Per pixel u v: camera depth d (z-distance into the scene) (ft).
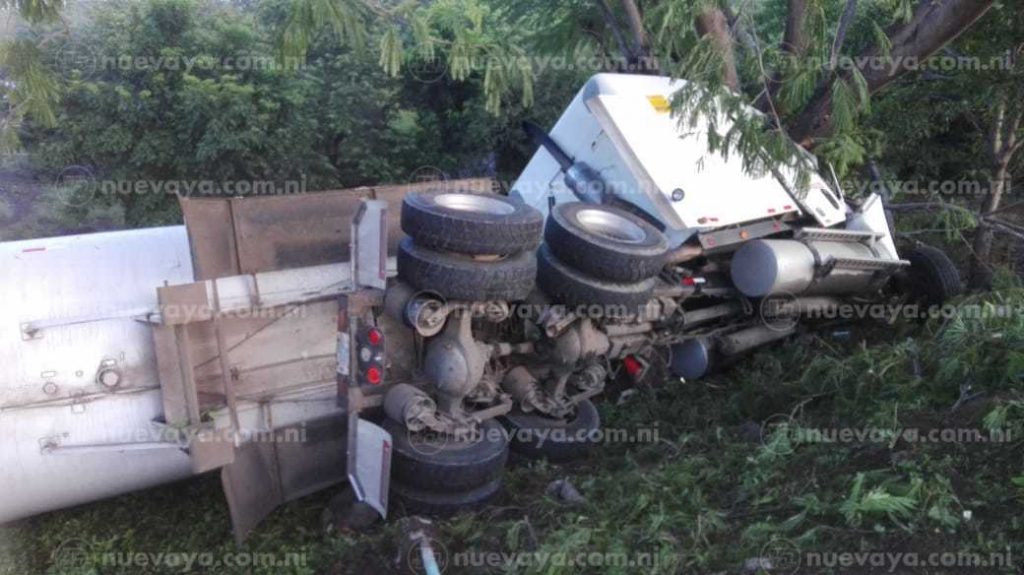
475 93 40.22
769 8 29.40
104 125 36.22
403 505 14.94
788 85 17.87
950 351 17.37
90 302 13.41
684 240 19.06
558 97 38.50
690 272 19.98
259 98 36.91
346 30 20.27
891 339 23.38
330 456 15.55
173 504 15.79
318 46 39.45
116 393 13.43
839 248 22.13
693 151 19.95
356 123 39.04
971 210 29.81
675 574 11.53
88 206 35.60
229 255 14.08
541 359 16.84
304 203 14.97
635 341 18.45
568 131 20.76
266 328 14.48
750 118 16.79
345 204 15.51
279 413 14.71
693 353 20.89
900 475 12.66
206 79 35.91
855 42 27.68
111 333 13.37
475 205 15.03
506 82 22.04
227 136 35.17
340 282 15.16
